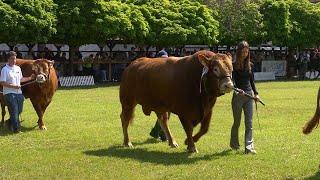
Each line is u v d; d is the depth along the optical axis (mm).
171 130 14680
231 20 39938
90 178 9367
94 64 35562
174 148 12086
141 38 34469
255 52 43000
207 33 36781
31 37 30141
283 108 20375
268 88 31109
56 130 14734
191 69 11047
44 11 30203
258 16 40031
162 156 11188
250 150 11289
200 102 11070
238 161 10602
